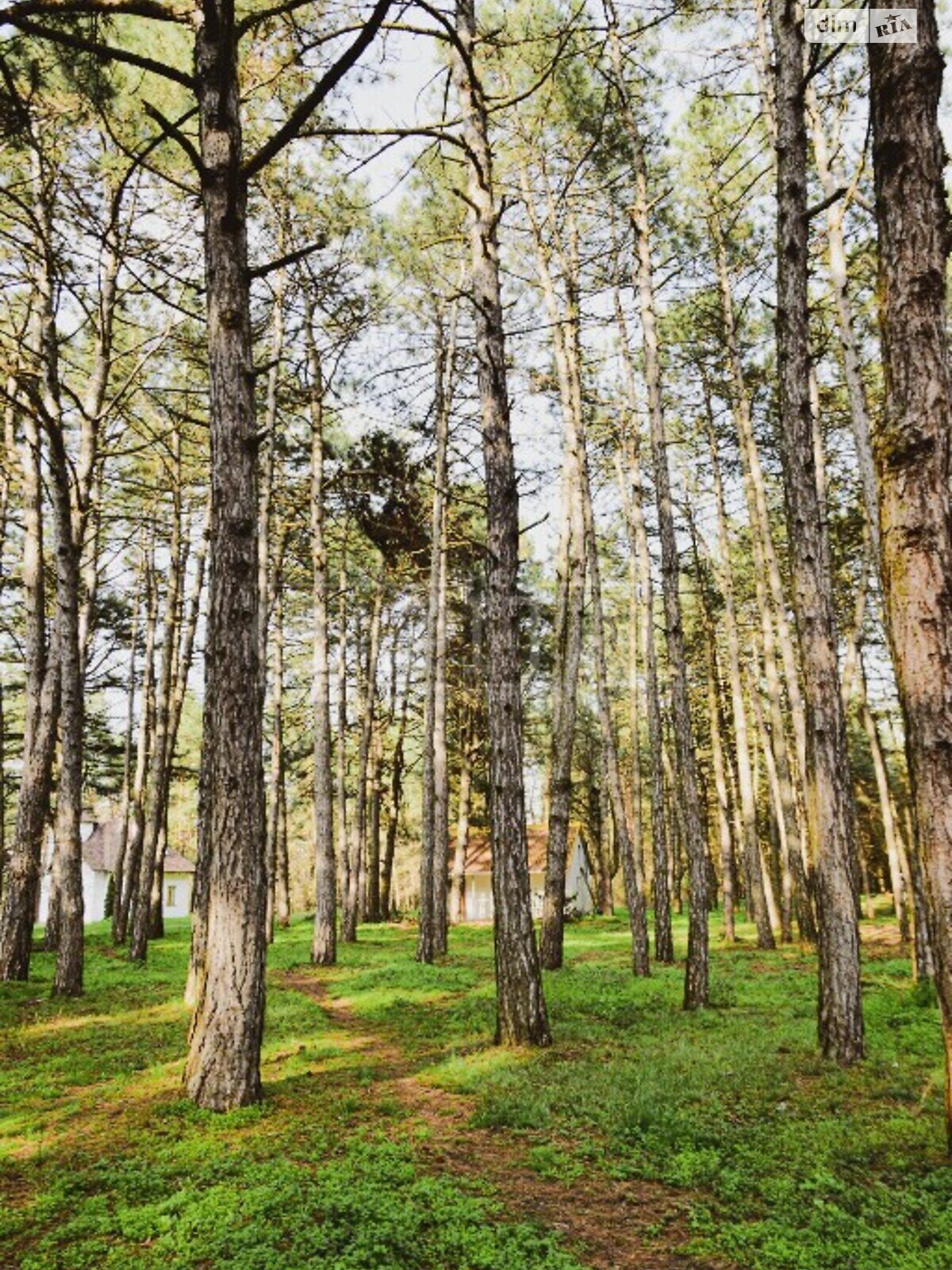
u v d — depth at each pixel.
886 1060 7.98
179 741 43.50
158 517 22.59
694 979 11.05
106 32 10.51
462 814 32.03
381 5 5.99
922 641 4.95
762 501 19.38
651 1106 6.34
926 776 4.95
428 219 17.14
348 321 17.39
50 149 12.92
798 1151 5.64
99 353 14.87
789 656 18.98
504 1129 6.12
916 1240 4.38
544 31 14.02
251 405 7.48
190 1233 4.36
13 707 30.59
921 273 5.05
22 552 22.28
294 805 40.69
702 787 37.72
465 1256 4.20
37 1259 4.18
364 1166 5.15
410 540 22.56
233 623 7.10
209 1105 6.50
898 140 5.13
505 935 8.88
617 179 14.87
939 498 4.96
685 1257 4.33
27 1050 9.15
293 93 13.39
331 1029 10.04
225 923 6.79
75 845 13.30
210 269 7.50
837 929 8.25
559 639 17.50
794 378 9.19
